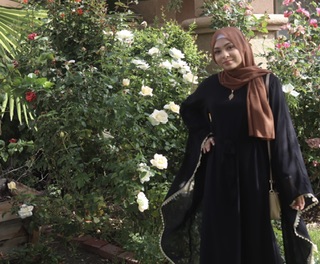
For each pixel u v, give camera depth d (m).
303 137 4.75
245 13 4.80
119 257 3.80
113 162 3.59
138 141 3.62
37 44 4.02
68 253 4.05
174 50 3.99
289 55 4.59
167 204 3.20
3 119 5.43
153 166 3.67
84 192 3.74
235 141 2.84
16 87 3.58
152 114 3.56
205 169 3.07
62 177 3.84
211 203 2.89
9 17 4.58
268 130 2.76
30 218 3.84
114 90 3.77
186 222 3.26
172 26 5.09
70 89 3.63
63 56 4.06
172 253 3.25
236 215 2.82
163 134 3.77
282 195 2.84
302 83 4.66
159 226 3.70
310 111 4.65
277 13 6.32
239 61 2.87
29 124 3.95
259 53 5.18
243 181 2.83
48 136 3.69
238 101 2.84
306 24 4.95
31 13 4.40
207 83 3.04
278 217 2.90
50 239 4.02
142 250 3.50
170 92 3.96
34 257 3.80
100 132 3.68
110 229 4.00
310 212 5.04
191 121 3.11
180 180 3.14
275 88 2.87
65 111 3.61
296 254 2.97
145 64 3.80
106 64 3.92
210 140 2.98
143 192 3.63
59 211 3.86
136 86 3.83
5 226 3.79
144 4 6.95
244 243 2.87
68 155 3.55
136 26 5.08
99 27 4.17
